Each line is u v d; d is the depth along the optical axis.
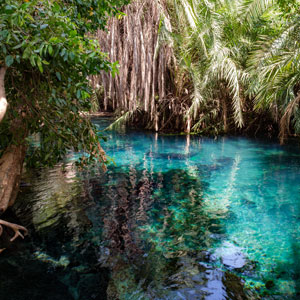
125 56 9.73
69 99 2.77
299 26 5.77
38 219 3.57
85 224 3.47
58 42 2.16
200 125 11.49
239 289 2.36
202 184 5.08
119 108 12.55
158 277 2.50
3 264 2.64
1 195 3.01
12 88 2.86
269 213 3.85
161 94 10.41
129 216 3.74
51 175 5.52
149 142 9.38
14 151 3.26
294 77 6.04
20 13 2.03
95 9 3.09
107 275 2.52
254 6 7.77
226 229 3.41
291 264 2.71
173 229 3.40
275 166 6.21
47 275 2.50
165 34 9.10
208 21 8.69
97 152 3.42
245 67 9.57
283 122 7.11
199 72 9.99
